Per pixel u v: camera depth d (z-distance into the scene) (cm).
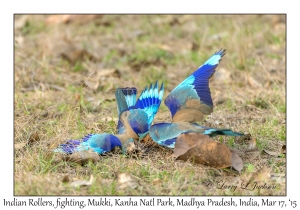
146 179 938
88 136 1029
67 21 1903
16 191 909
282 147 1026
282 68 1489
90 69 1511
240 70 1484
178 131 965
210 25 1870
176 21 1905
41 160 981
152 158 1002
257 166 981
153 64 1555
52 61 1543
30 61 1482
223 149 939
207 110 1008
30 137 1066
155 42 1756
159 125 986
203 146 945
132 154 1002
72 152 995
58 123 1121
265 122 1160
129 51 1664
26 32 1834
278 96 1269
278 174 954
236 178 937
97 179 927
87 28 1866
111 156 1010
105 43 1748
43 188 911
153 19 1930
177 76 1486
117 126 1082
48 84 1397
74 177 948
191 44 1675
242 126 1137
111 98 1301
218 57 1058
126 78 1448
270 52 1609
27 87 1377
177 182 916
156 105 1070
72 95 1306
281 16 1847
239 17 1919
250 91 1333
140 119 1038
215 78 1445
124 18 1966
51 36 1736
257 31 1777
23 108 1216
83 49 1562
